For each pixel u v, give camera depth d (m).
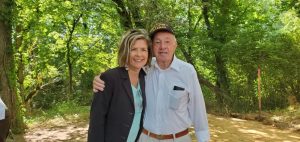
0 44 9.89
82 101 22.66
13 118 10.13
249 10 19.61
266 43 15.38
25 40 19.30
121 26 15.70
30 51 20.08
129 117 3.10
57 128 10.88
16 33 16.25
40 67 21.23
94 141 3.04
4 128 3.03
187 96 3.65
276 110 13.41
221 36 17.67
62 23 19.14
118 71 3.13
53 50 21.06
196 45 16.80
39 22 17.59
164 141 3.64
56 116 12.86
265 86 15.22
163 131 3.62
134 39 3.15
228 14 18.70
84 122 11.60
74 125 11.20
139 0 13.71
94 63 22.47
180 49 16.84
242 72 16.00
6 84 10.02
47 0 15.51
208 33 18.08
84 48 21.69
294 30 16.11
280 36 16.16
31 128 11.02
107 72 3.12
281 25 19.08
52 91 25.70
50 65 22.42
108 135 3.08
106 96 3.06
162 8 14.13
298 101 14.70
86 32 20.09
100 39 20.58
